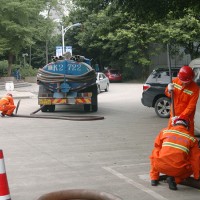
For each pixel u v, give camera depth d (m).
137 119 16.20
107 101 24.94
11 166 8.66
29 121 16.28
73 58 18.61
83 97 18.58
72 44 58.50
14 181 7.51
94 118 16.12
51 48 62.03
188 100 7.69
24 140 11.83
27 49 61.44
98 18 44.62
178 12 19.42
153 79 16.67
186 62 47.59
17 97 28.09
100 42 51.00
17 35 40.47
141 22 20.02
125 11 18.16
